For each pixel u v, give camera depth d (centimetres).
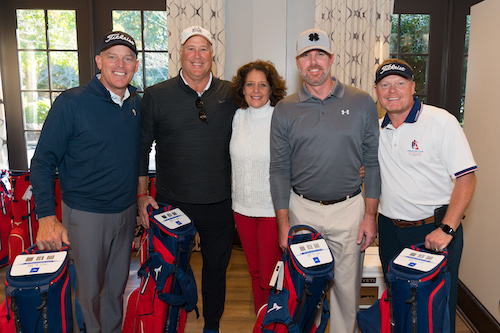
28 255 153
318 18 366
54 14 386
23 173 319
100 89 188
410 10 387
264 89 210
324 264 150
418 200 179
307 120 192
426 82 398
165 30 394
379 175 195
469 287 262
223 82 227
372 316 163
